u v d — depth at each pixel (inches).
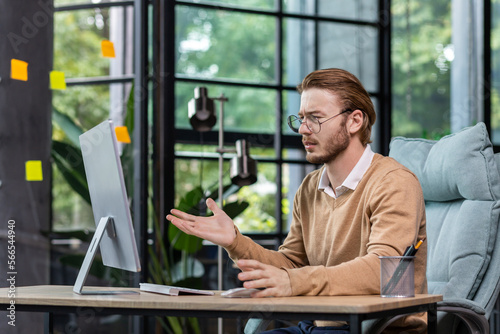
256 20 137.1
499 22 159.6
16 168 120.4
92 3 129.1
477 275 72.2
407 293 53.9
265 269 54.6
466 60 157.9
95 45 129.9
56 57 127.3
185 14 131.3
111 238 63.6
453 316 69.1
